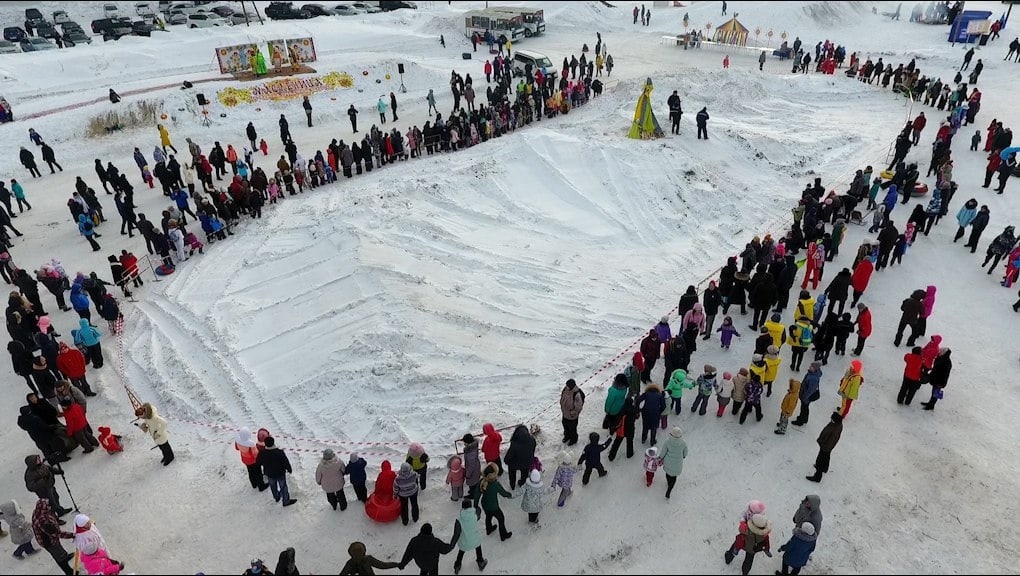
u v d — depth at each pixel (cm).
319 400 1427
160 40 4406
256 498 1184
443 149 2938
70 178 2767
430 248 1952
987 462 1227
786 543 1025
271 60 3741
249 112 3384
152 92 3341
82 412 1279
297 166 2483
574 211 2255
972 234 1966
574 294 1808
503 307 1730
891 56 4475
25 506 1200
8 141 2909
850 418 1337
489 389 1436
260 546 1085
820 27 5312
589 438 1240
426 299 1700
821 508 1129
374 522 1121
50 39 4781
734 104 3322
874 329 1630
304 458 1273
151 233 1994
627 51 4847
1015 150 2361
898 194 2359
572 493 1170
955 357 1531
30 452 1347
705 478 1191
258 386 1477
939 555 1047
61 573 1080
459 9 5956
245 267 1934
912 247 2039
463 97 3778
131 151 3000
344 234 1959
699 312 1443
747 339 1588
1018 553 1050
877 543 1067
